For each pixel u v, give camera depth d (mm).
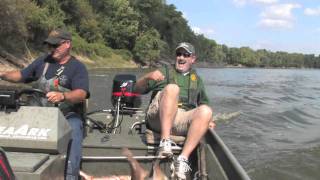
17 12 40312
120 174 4656
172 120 4473
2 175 2412
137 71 54375
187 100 5000
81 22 66500
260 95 25844
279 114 16328
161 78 4965
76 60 4590
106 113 6945
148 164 4625
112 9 77062
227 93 26641
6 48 40406
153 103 4742
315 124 14625
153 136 4770
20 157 3027
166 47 92812
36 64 4680
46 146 3129
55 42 4422
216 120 14336
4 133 3168
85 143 4707
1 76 4730
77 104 4492
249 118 15016
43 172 2852
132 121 6383
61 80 4441
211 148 4859
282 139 11469
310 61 164750
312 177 8117
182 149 4492
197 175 4375
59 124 3268
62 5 62938
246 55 147000
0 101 3320
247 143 10758
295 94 27922
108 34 75125
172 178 4215
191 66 5176
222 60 139000
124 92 6605
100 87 23938
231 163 3729
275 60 157125
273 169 8508
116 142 4789
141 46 77438
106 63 63688
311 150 10008
